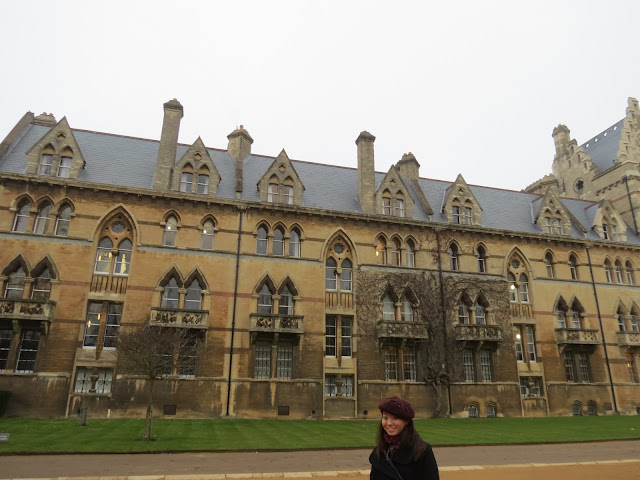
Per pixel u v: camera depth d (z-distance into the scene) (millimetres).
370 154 41375
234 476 14336
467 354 38219
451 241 40469
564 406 39250
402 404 5406
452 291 38750
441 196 45312
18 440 19500
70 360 30250
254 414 32188
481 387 37156
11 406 28734
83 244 32344
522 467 16297
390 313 37562
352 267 37562
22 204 32531
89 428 24125
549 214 44688
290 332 33500
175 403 31109
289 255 36375
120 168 36312
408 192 40625
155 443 19609
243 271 34812
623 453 19594
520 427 28438
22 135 37094
